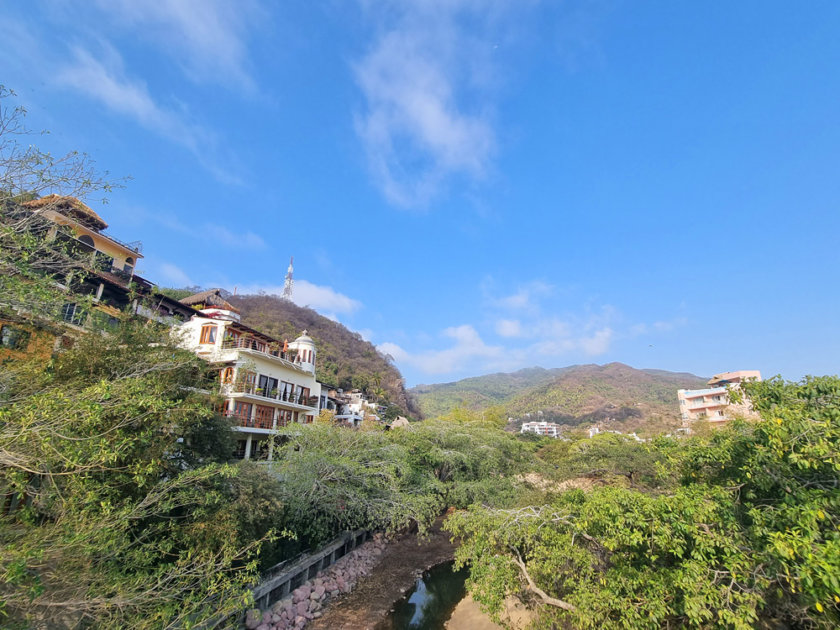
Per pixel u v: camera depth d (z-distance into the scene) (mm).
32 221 8828
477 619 16969
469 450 30266
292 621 15562
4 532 7367
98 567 8586
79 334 13430
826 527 7090
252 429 30047
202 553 10008
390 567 23109
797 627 8312
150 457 11023
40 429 6395
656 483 23172
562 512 12562
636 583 8711
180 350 14555
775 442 7609
